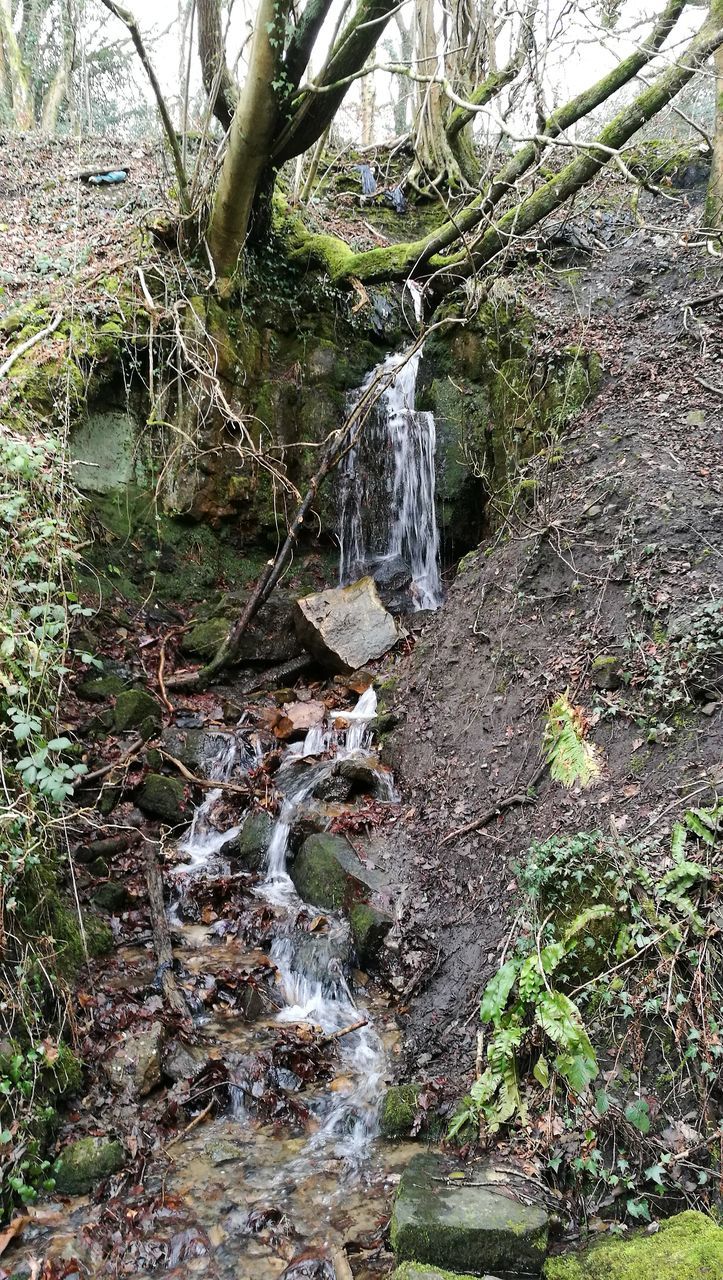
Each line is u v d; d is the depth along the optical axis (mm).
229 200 7727
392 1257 3225
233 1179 3676
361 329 9656
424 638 7293
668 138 11117
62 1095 3902
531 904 4148
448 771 5832
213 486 8320
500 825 5016
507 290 8820
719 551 5137
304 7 6574
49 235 8695
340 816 5898
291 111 7383
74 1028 4176
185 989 4746
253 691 7707
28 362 6664
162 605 7980
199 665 7707
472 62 9211
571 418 7348
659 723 4488
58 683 4848
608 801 4379
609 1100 3342
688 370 6949
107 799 5965
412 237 11102
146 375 7656
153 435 7828
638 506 5797
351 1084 4191
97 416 7453
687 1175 3105
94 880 5359
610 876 3873
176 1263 3268
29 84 16406
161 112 7254
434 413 9312
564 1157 3350
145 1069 4082
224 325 8328
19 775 4125
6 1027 3707
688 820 3824
